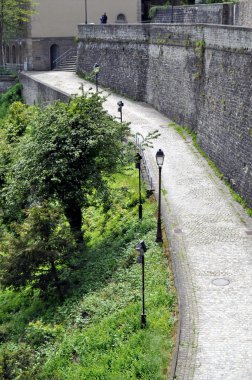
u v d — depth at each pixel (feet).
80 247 82.69
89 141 84.58
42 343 66.64
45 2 192.95
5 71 199.21
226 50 97.09
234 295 64.44
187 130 119.96
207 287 65.98
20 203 87.51
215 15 136.77
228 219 82.53
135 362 55.16
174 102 127.34
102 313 66.74
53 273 76.64
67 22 196.13
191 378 52.37
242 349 55.98
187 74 119.85
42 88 164.66
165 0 203.82
